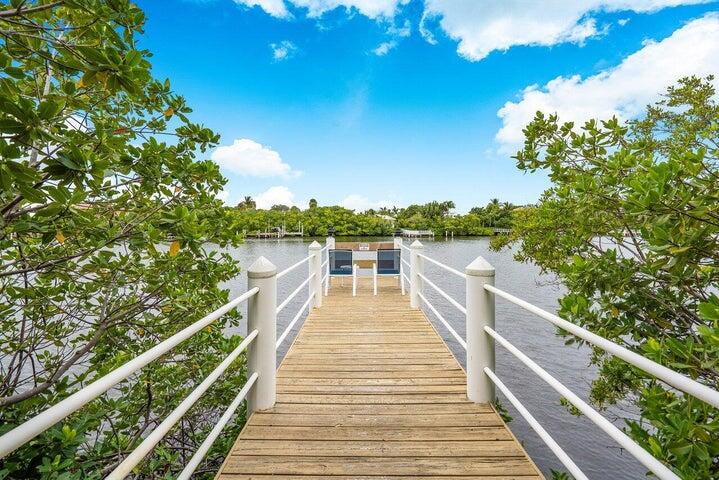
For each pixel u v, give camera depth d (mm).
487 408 2521
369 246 9188
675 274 2465
